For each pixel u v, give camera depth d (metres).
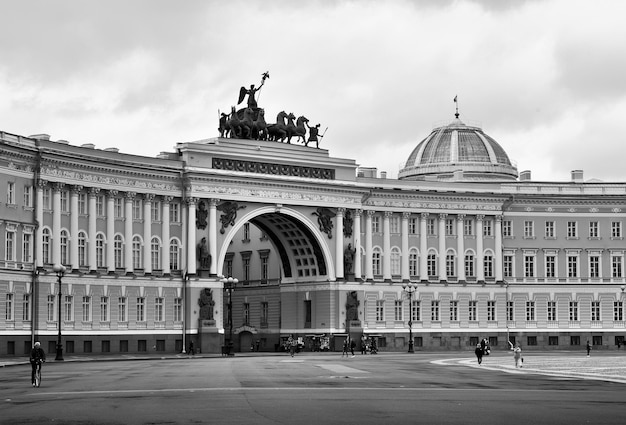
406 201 150.12
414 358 114.81
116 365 93.25
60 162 116.06
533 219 156.62
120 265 123.75
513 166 172.25
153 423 39.91
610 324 156.62
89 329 118.88
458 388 60.31
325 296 143.12
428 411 45.19
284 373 77.25
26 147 111.31
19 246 110.56
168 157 131.38
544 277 156.00
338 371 80.88
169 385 61.81
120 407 46.47
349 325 142.25
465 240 153.62
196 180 129.88
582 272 156.88
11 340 108.75
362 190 144.88
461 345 151.25
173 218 129.50
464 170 168.12
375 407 46.94
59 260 116.06
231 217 132.62
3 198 108.38
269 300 152.88
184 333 127.88
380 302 147.12
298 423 39.94
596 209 157.75
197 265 130.00
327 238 142.50
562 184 157.62
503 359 111.12
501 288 154.12
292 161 138.62
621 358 112.06
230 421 40.59
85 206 120.19
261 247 155.62
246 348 153.62
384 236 148.38
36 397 52.25
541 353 137.25
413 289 149.50
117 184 123.31
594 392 57.28
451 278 152.50
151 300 125.69
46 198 115.50
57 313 114.88
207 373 77.06
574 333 155.62
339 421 40.78
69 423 39.97
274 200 136.88
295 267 148.25
